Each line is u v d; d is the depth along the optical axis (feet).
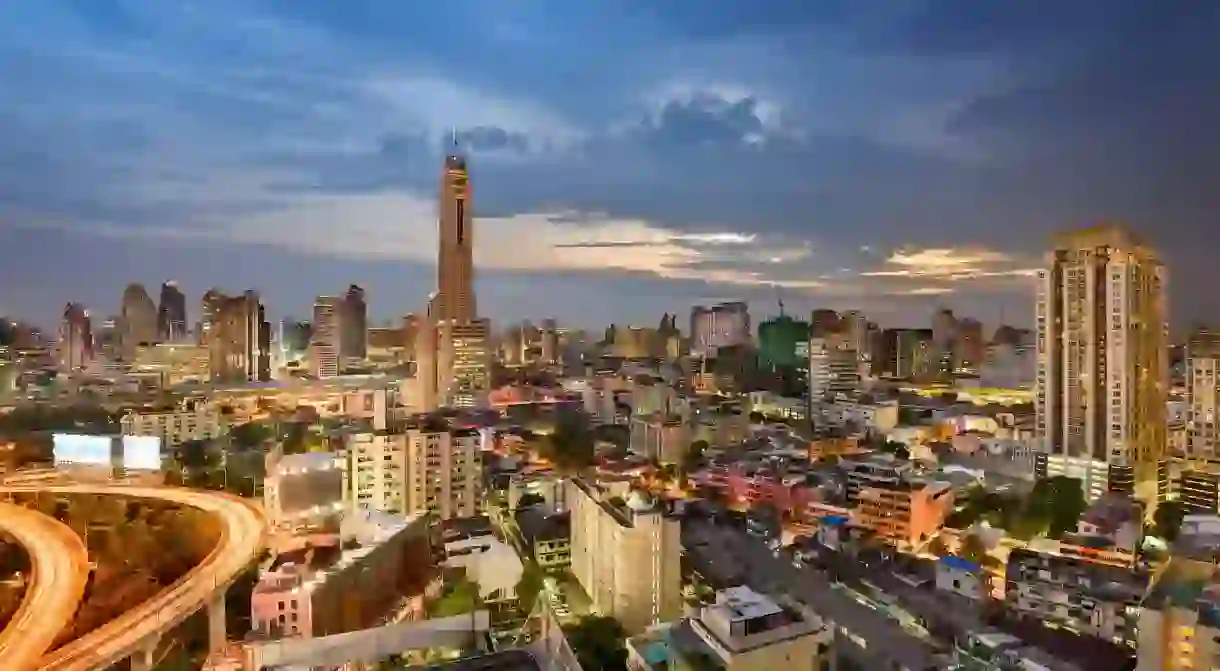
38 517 388.37
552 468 531.91
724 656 209.15
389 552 312.91
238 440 526.57
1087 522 357.82
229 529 370.94
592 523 339.77
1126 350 442.91
